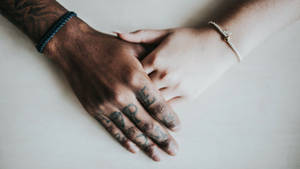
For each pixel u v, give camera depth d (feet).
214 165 1.34
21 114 1.30
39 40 1.24
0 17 1.30
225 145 1.35
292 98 1.38
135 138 1.27
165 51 1.23
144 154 1.32
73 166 1.31
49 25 1.23
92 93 1.21
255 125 1.36
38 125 1.30
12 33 1.31
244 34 1.27
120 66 1.20
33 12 1.23
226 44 1.27
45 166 1.30
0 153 1.29
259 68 1.38
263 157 1.36
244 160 1.35
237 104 1.36
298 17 1.29
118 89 1.19
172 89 1.26
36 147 1.30
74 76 1.25
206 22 1.36
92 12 1.35
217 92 1.36
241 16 1.28
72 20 1.25
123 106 1.20
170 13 1.37
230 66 1.29
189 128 1.34
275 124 1.37
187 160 1.33
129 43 1.26
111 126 1.26
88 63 1.22
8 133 1.29
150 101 1.21
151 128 1.24
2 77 1.30
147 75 1.21
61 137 1.30
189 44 1.25
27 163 1.30
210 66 1.25
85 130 1.31
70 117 1.31
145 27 1.36
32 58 1.31
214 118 1.35
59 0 1.33
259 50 1.39
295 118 1.38
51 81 1.31
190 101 1.31
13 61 1.30
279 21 1.28
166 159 1.32
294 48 1.40
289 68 1.39
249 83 1.37
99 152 1.31
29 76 1.31
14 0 1.22
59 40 1.23
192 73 1.24
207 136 1.34
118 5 1.36
